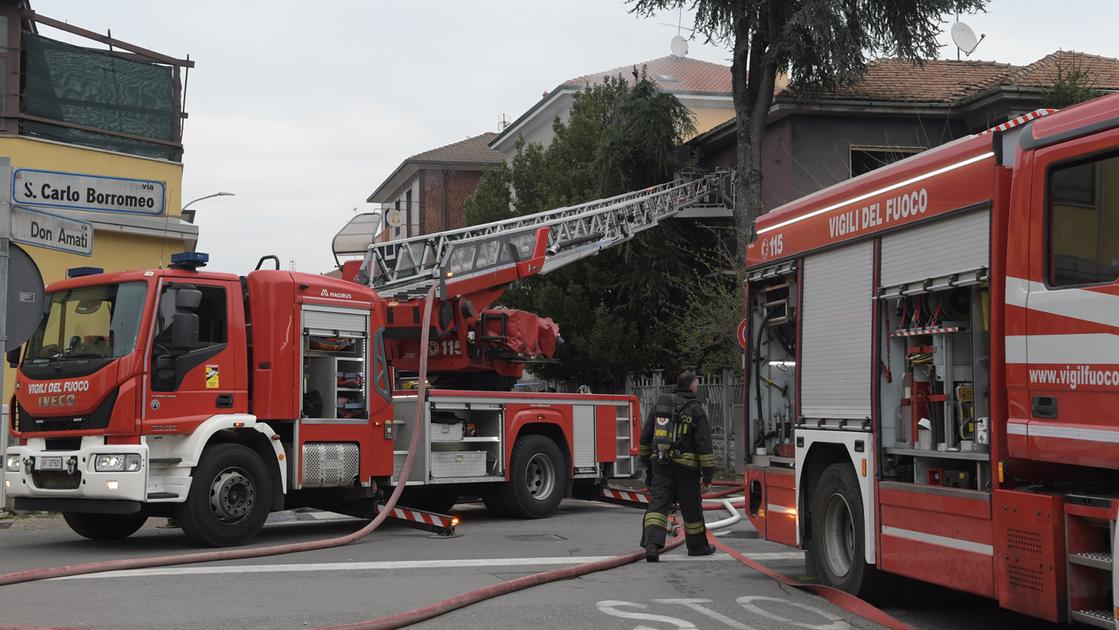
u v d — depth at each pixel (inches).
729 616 292.4
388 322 580.4
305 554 414.6
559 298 1066.7
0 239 410.6
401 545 446.6
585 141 1186.0
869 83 1100.5
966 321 270.1
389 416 503.5
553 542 459.8
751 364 389.7
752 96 1010.7
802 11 927.7
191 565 380.5
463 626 277.3
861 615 293.1
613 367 1063.6
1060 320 229.5
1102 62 1066.1
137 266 743.1
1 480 554.9
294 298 463.5
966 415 267.1
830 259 333.1
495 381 603.5
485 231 827.4
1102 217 221.1
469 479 539.8
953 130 1074.7
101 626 272.4
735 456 813.2
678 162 1107.9
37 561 393.4
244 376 443.8
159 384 420.8
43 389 429.4
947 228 272.7
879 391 302.5
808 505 347.9
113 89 756.6
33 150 703.1
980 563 252.2
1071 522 224.2
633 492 614.9
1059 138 234.2
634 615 292.7
